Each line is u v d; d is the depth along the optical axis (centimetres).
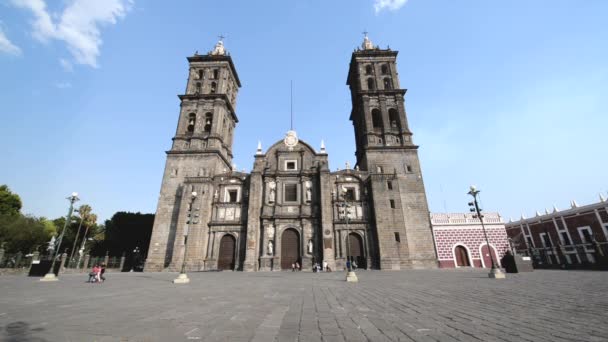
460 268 4338
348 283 2006
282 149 5234
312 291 1520
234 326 719
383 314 853
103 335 636
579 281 1659
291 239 4497
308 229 4484
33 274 3005
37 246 5894
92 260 4866
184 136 5353
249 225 4381
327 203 4481
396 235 4378
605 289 1257
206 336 627
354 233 4528
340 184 4888
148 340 596
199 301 1180
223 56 6069
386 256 4188
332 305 1038
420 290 1472
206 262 4366
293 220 4553
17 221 5369
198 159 5084
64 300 1223
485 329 652
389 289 1555
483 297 1159
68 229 7050
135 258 5744
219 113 5519
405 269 4138
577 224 4803
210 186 4728
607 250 4316
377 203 4481
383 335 621
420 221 4709
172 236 4572
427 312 869
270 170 5006
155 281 2384
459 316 801
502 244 4741
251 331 668
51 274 2453
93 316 855
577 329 627
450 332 632
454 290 1433
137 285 1997
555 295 1143
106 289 1719
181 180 4938
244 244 4472
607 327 634
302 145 5284
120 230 6700
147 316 855
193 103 5662
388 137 5341
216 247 4456
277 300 1191
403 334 627
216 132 5338
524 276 2203
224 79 5950
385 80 6088
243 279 2528
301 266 4216
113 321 783
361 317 813
